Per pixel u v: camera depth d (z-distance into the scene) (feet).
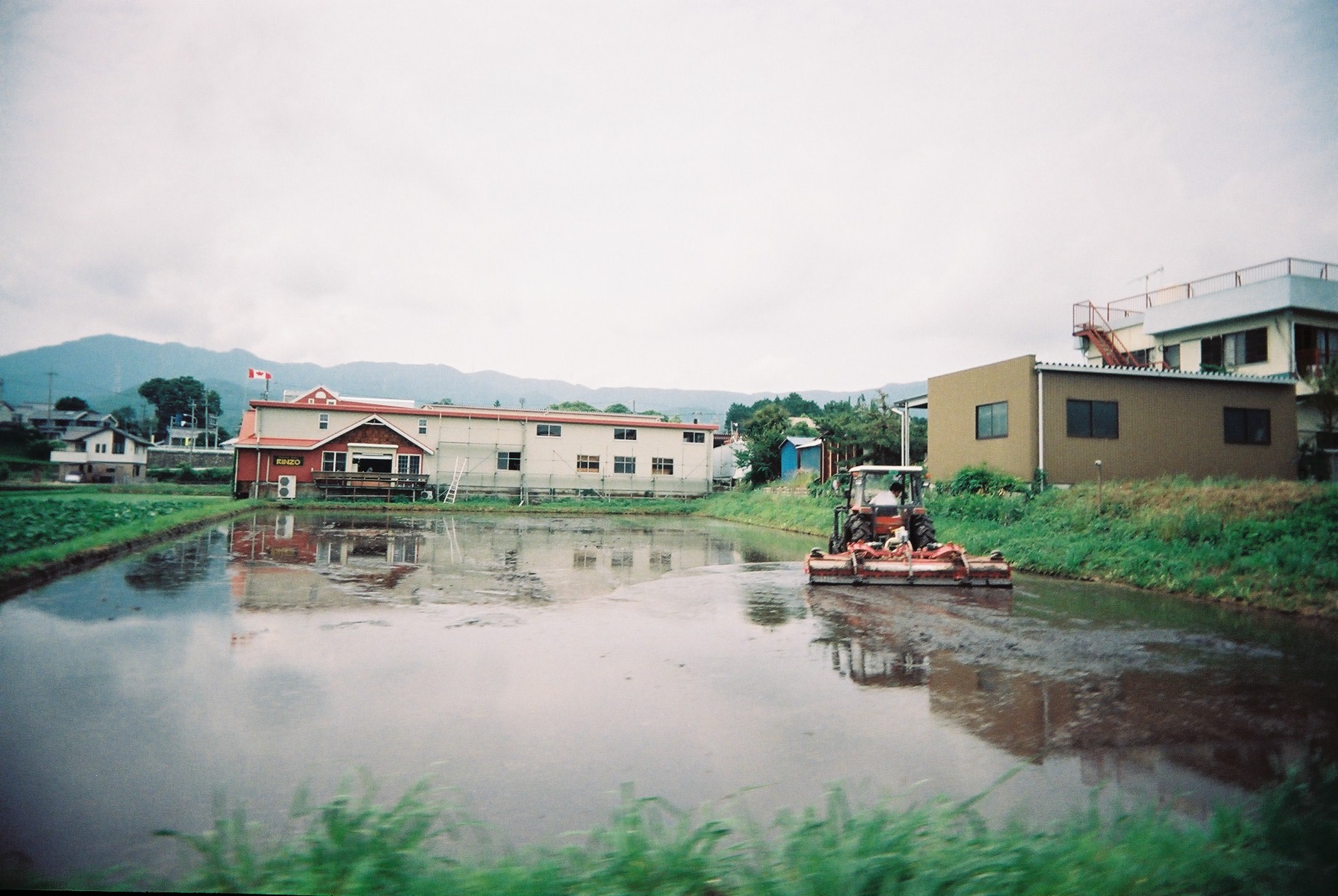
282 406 114.93
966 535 46.57
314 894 8.54
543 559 45.44
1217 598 29.17
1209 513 37.78
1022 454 55.88
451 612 26.68
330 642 21.57
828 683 17.72
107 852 9.73
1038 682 17.67
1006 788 11.81
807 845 9.10
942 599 30.01
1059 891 8.41
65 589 30.35
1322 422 64.49
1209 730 14.30
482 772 12.46
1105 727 14.56
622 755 13.24
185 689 16.79
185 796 11.46
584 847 9.98
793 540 64.13
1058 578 36.35
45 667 18.45
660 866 8.89
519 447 124.98
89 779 12.03
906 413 75.05
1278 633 23.00
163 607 26.76
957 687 17.29
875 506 38.11
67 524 49.08
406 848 9.36
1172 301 79.05
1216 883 8.62
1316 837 9.39
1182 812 10.91
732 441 154.92
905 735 14.23
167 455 196.65
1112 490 48.44
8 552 37.06
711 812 10.87
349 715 15.20
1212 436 58.90
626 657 20.27
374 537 58.70
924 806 10.73
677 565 43.62
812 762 12.91
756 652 20.90
